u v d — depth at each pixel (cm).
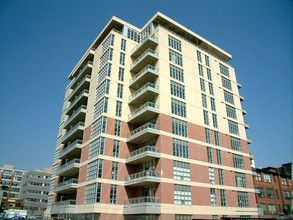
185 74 4550
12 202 9475
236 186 4356
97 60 4978
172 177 3538
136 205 3331
